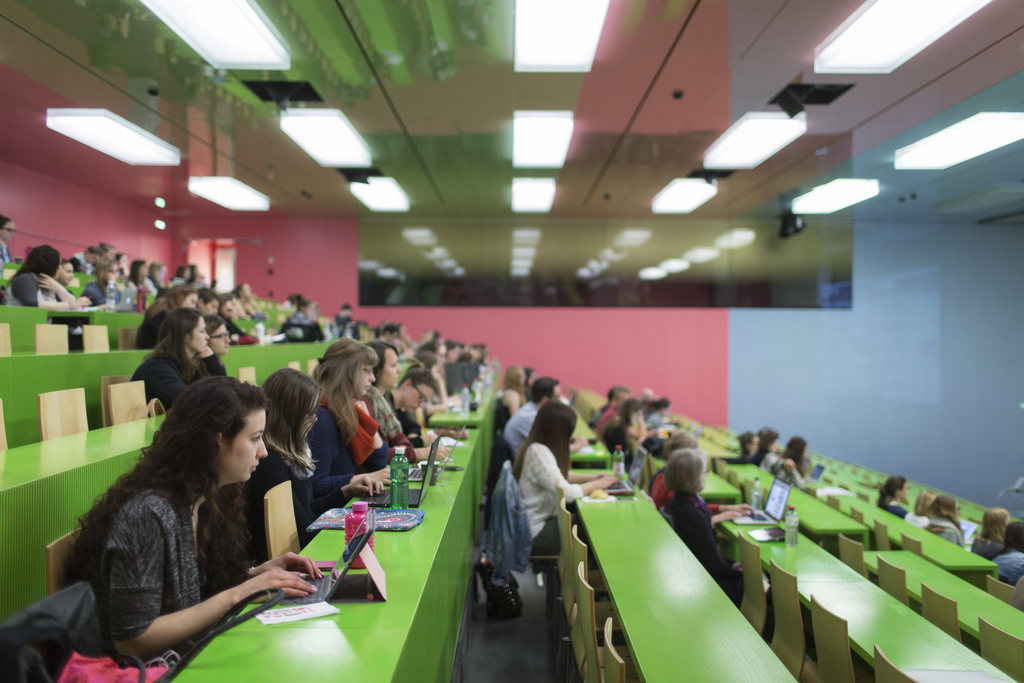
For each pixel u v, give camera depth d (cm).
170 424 151
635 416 645
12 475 173
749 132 695
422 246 1221
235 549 172
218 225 1183
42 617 106
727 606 238
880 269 835
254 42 504
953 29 468
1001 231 565
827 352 1057
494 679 325
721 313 1212
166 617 137
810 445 1114
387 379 365
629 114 652
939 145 618
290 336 741
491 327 1227
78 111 639
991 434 591
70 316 452
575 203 1088
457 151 784
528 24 476
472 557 406
